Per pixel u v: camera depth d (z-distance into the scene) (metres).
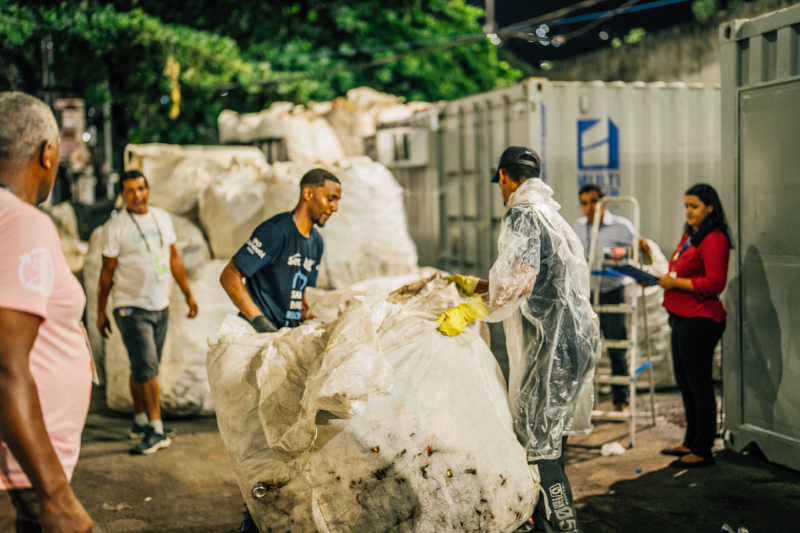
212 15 11.91
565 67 13.32
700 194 3.91
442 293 3.03
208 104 11.35
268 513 2.71
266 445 2.72
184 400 4.93
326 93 13.41
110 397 5.16
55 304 1.58
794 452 3.66
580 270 2.96
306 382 2.67
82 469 4.09
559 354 2.89
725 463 4.02
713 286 3.79
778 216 3.71
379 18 14.80
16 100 1.63
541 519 2.92
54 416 1.59
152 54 8.75
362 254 5.26
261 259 3.19
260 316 3.15
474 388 2.70
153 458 4.28
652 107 5.72
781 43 3.68
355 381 2.44
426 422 2.59
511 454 2.71
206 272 5.03
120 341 5.09
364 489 2.57
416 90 15.35
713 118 5.90
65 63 8.62
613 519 3.33
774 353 3.78
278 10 13.10
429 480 2.58
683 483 3.74
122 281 4.34
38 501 1.58
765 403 3.86
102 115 13.95
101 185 14.15
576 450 4.34
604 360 5.52
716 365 5.71
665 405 5.29
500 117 5.92
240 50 12.67
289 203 5.12
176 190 5.54
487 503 2.63
